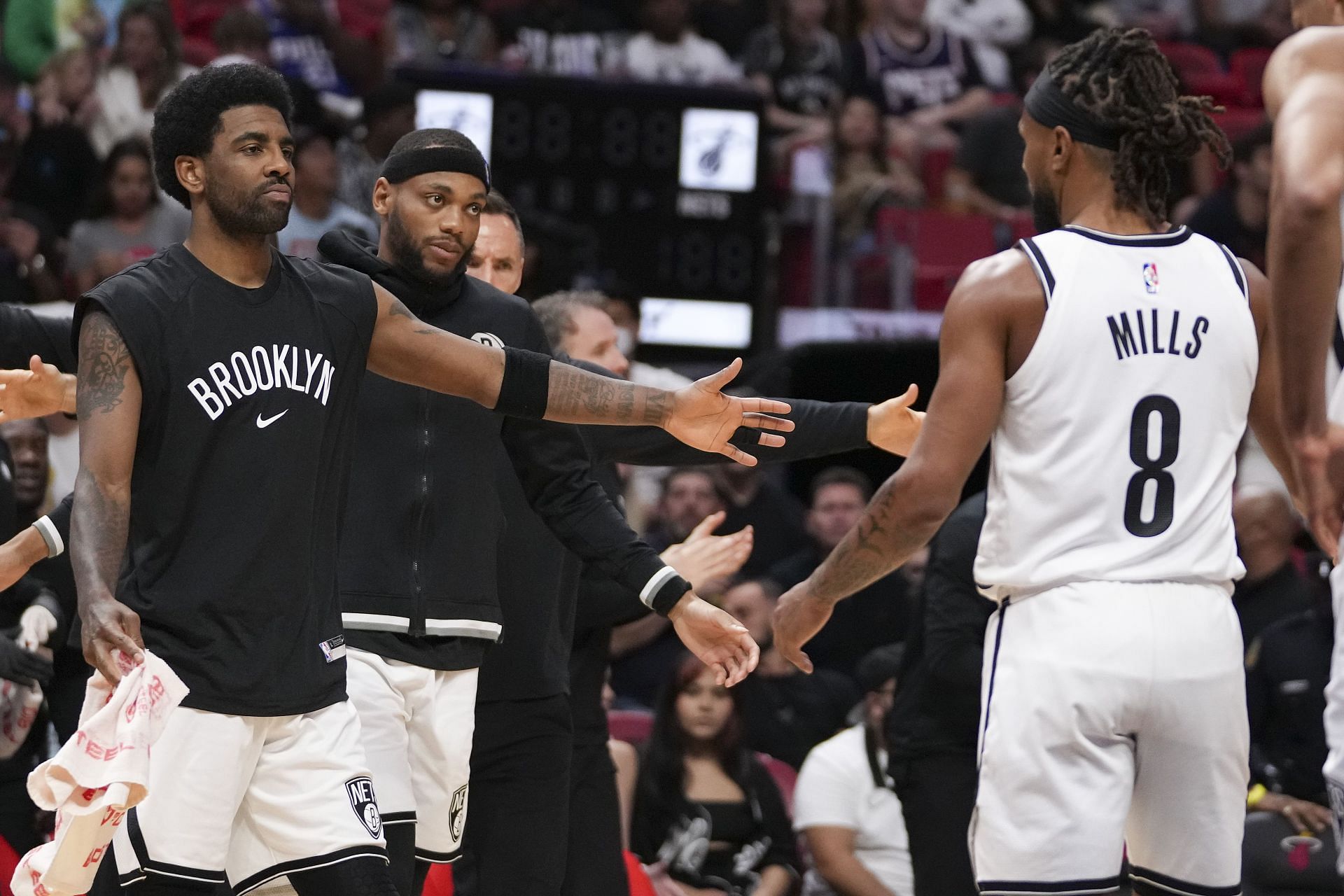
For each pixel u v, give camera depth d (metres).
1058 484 6.56
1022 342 6.59
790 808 11.97
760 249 18.38
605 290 17.08
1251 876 11.27
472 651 7.63
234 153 6.19
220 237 6.28
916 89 24.42
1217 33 27.33
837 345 15.94
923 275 19.75
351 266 7.82
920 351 15.86
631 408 6.86
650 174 18.23
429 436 7.52
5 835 10.14
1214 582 6.64
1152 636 6.45
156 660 5.74
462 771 7.63
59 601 10.01
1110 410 6.56
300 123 18.41
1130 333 6.56
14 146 19.27
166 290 6.18
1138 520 6.56
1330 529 5.66
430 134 7.75
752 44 24.38
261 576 6.19
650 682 13.75
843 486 14.66
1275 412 6.92
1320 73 5.64
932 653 9.88
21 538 7.13
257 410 6.21
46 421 13.52
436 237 7.66
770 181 18.41
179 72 20.67
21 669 9.43
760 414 7.02
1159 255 6.66
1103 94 6.69
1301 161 5.44
